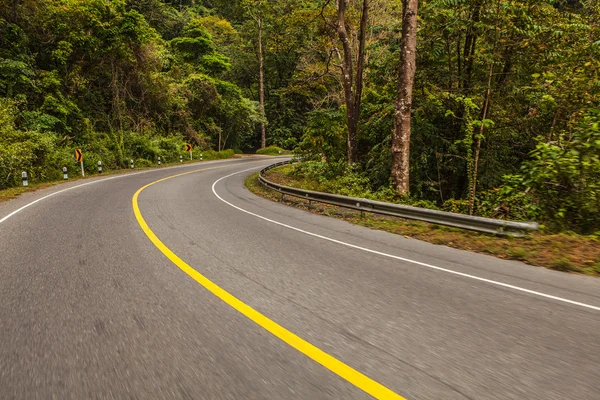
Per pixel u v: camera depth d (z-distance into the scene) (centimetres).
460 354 310
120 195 1348
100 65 2639
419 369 286
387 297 439
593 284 504
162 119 3409
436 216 846
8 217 914
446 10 1452
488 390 260
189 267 536
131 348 311
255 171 2814
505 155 1628
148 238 710
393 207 942
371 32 2602
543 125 1463
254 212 1096
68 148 2197
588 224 818
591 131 809
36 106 2195
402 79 1333
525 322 376
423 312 397
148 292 439
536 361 301
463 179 1705
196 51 4447
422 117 1656
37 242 670
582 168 807
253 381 266
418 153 1666
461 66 1612
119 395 249
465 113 1487
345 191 1464
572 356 310
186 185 1788
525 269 572
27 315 372
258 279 494
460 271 553
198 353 304
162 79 3189
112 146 2658
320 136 2214
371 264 581
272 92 5578
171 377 270
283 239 744
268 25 5069
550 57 1323
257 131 5816
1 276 488
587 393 258
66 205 1106
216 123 4419
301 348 315
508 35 1327
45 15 2320
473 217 773
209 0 7044
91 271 512
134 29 2588
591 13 1402
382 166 1786
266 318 374
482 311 403
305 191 1265
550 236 725
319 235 799
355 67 2545
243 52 5509
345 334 343
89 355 299
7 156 1584
